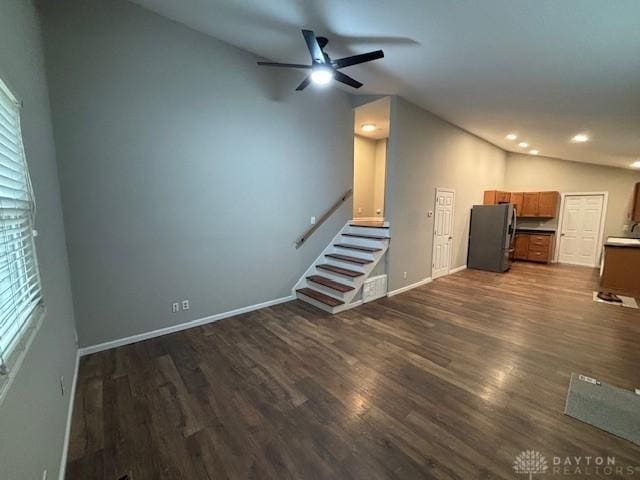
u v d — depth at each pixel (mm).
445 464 1625
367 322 3646
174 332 3357
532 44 2385
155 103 3064
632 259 4719
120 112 2873
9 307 1144
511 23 2168
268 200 4086
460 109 4621
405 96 4461
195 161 3383
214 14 2916
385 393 2260
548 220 7766
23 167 1511
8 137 1359
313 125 4500
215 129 3500
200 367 2629
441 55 2887
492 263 6617
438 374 2512
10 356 1061
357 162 7316
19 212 1366
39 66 2238
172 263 3312
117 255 2961
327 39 2947
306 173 4496
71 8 2574
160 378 2461
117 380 2430
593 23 1978
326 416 2016
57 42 2527
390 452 1710
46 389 1489
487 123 5195
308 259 4703
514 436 1824
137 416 2018
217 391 2289
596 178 7020
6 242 1160
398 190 4699
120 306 3014
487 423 1935
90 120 2727
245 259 3924
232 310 3848
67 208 2666
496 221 6492
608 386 2328
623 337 3201
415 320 3711
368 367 2627
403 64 3240
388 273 4715
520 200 7859
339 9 2449
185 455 1700
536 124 4609
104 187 2842
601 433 1846
